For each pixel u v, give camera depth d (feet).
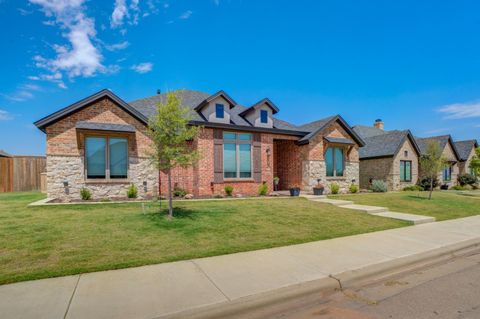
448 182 95.91
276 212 34.04
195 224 26.63
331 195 54.85
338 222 30.81
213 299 12.57
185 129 29.35
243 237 23.68
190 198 44.78
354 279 15.81
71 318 10.75
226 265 17.17
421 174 85.46
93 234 22.45
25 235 21.72
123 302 12.15
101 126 41.22
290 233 25.58
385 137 87.04
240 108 63.87
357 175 66.28
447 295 14.19
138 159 44.37
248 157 54.19
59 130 40.29
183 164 29.22
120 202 37.50
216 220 28.58
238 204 38.37
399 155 79.82
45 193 55.01
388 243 23.03
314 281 14.88
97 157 42.22
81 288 13.53
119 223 25.95
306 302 13.43
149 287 13.78
